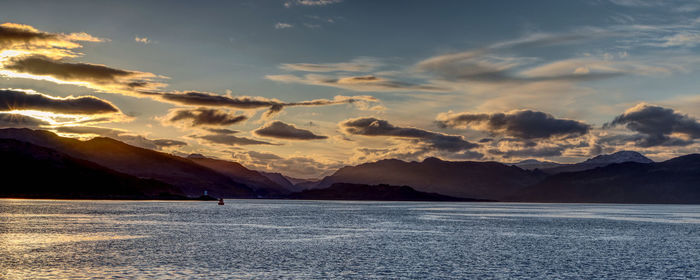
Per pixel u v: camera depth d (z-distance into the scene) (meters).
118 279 38.28
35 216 110.94
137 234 73.12
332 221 114.56
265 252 54.25
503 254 54.62
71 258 47.94
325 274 41.38
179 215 131.38
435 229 91.25
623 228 98.69
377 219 126.06
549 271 44.00
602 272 43.69
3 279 38.03
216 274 40.72
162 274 40.44
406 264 46.91
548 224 111.44
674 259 51.78
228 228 87.88
